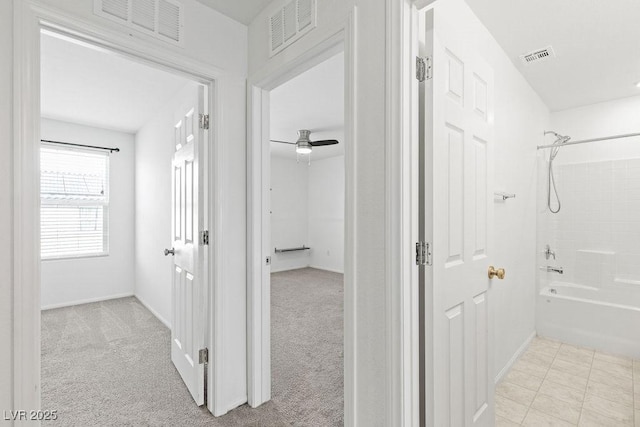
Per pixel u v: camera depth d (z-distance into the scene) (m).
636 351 2.60
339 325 3.38
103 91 2.97
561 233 3.40
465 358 1.38
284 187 6.79
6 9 1.17
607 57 2.37
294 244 6.95
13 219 1.17
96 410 1.90
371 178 1.19
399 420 1.10
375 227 1.18
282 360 2.56
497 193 2.13
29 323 1.19
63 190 4.00
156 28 1.58
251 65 1.92
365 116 1.21
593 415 1.88
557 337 2.97
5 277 1.16
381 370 1.16
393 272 1.11
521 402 2.00
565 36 2.10
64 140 3.94
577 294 3.13
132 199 4.51
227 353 1.87
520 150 2.64
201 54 1.75
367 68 1.21
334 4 1.36
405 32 1.12
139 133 4.27
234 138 1.90
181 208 2.29
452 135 1.29
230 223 1.88
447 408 1.24
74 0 1.33
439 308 1.18
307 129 4.29
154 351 2.73
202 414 1.86
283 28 1.66
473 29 1.85
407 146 1.12
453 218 1.29
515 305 2.51
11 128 1.17
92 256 4.18
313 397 2.04
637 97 3.10
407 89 1.12
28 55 1.20
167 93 3.02
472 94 1.48
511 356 2.44
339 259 6.50
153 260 3.73
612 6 1.81
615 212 3.11
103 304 4.08
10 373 1.16
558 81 2.78
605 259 3.07
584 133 3.37
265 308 1.98
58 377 2.29
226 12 1.84
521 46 2.22
